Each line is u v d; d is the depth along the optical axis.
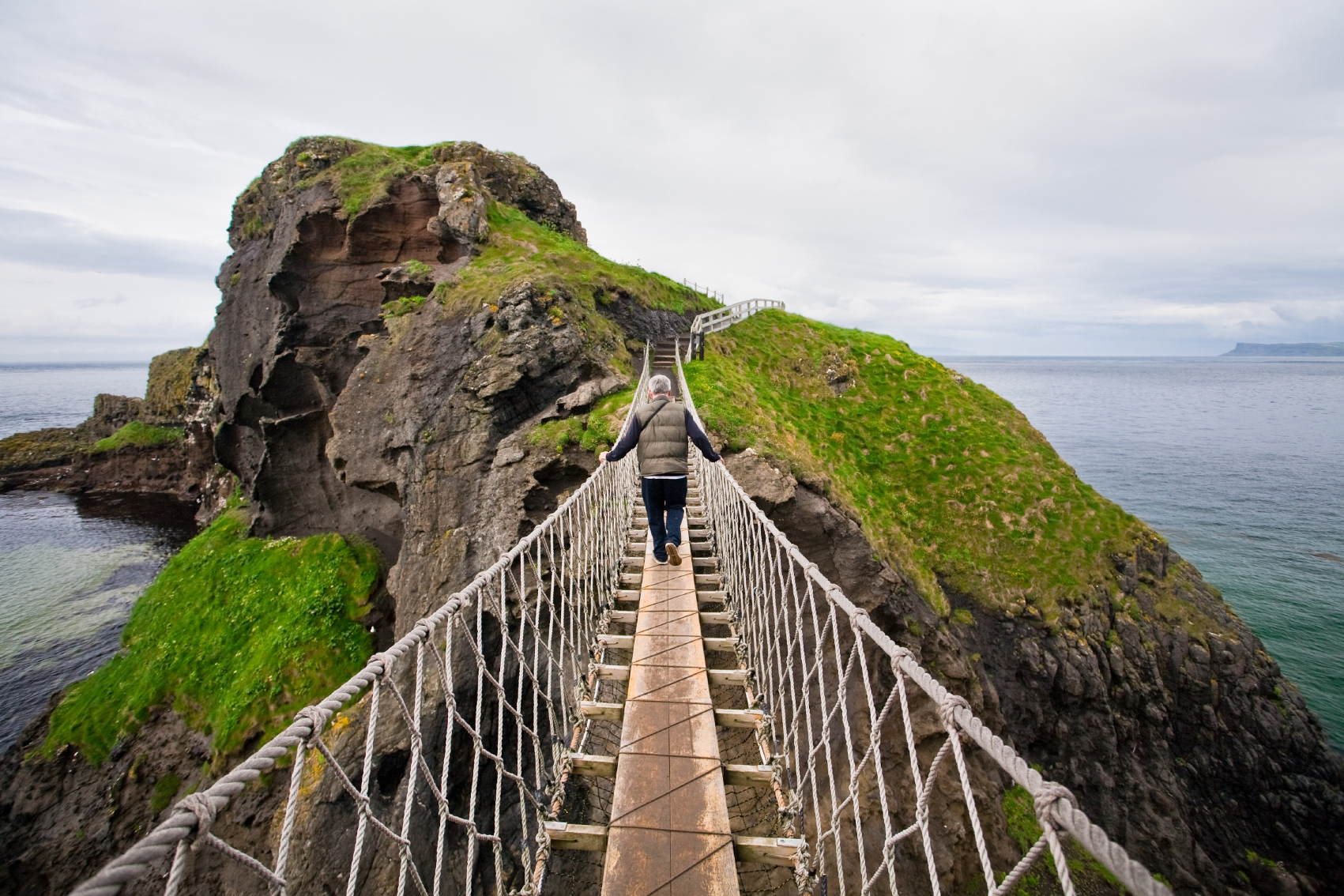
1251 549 38.84
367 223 18.88
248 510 22.62
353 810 9.64
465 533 13.42
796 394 23.56
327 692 14.37
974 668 15.30
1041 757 15.78
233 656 15.52
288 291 19.31
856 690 12.18
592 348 16.47
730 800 4.66
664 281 25.56
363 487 16.41
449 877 9.02
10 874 12.45
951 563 17.64
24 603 24.72
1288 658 25.53
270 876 1.81
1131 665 16.34
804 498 13.61
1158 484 57.25
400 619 13.58
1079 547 17.92
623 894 2.82
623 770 3.55
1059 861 1.52
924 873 11.43
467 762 9.80
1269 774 15.66
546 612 10.65
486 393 14.38
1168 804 15.04
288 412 19.95
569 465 13.03
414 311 17.09
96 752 14.20
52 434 50.56
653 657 4.79
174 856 1.50
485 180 23.33
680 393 16.59
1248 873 14.68
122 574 28.03
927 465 20.69
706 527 8.58
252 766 1.81
